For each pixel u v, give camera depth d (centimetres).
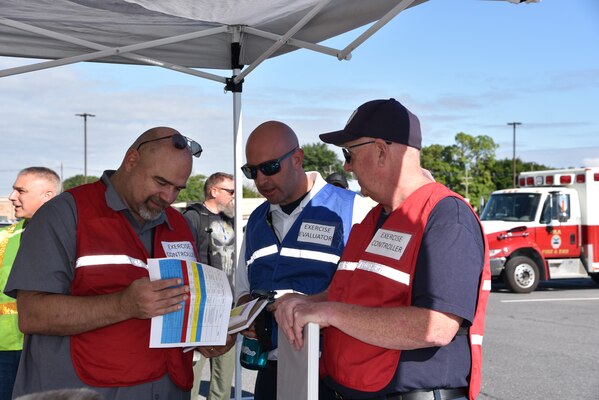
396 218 222
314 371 190
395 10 319
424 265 205
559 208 1480
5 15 380
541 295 1448
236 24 426
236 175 476
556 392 643
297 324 201
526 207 1507
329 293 246
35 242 246
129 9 368
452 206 212
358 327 200
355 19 373
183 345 238
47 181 438
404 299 212
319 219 318
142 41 443
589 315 1146
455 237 204
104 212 258
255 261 326
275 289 313
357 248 241
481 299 214
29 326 242
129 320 248
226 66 487
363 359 216
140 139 260
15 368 418
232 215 570
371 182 226
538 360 786
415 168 227
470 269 202
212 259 554
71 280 250
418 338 199
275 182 311
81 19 392
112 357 245
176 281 234
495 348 858
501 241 1458
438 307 198
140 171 255
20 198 431
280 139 310
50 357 246
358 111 230
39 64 413
